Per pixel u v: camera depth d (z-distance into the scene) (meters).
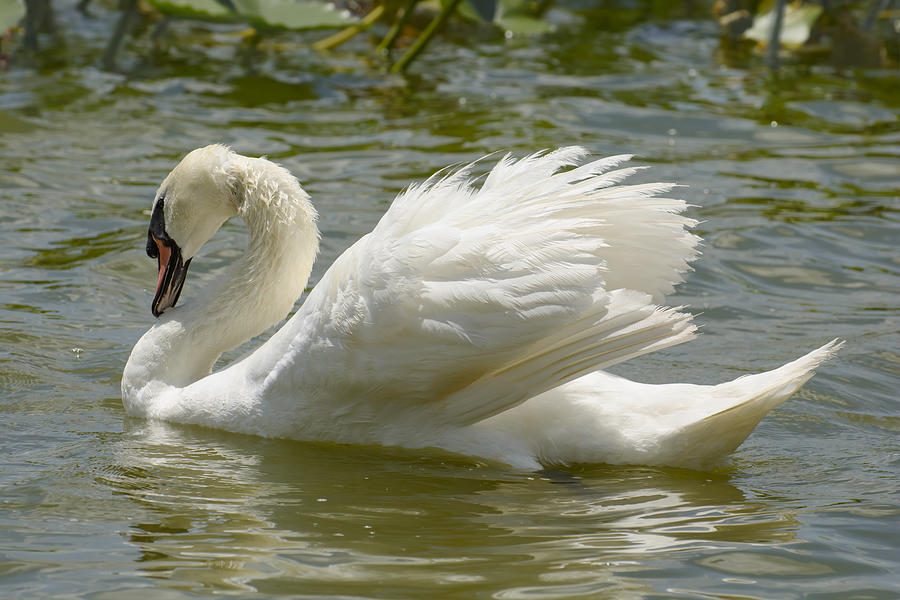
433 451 10.56
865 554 8.44
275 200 11.91
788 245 16.36
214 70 24.28
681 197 17.89
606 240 10.09
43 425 11.07
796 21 27.08
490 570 8.06
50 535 8.63
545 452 10.30
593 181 10.09
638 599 7.67
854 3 31.33
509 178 10.37
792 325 13.95
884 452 10.64
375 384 10.41
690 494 9.61
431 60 25.73
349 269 10.28
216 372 11.59
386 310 10.03
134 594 7.70
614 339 9.63
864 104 22.88
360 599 7.61
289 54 25.80
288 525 8.86
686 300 14.70
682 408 10.12
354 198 17.55
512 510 9.24
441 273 9.88
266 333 13.97
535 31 26.80
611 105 22.45
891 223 17.14
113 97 22.16
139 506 9.21
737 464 10.34
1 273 14.84
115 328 13.58
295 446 10.79
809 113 22.30
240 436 11.04
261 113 21.64
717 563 8.23
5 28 23.12
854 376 12.45
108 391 12.07
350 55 25.95
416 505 9.32
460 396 10.34
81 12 28.66
